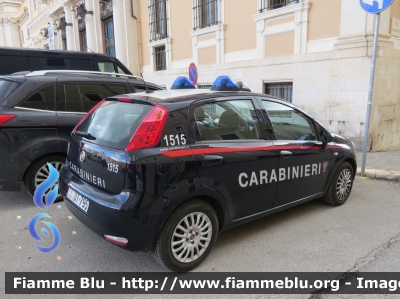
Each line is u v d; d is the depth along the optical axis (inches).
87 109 188.2
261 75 368.5
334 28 301.0
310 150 152.2
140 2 579.5
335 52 298.4
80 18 811.4
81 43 840.9
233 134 126.6
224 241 138.2
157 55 564.7
